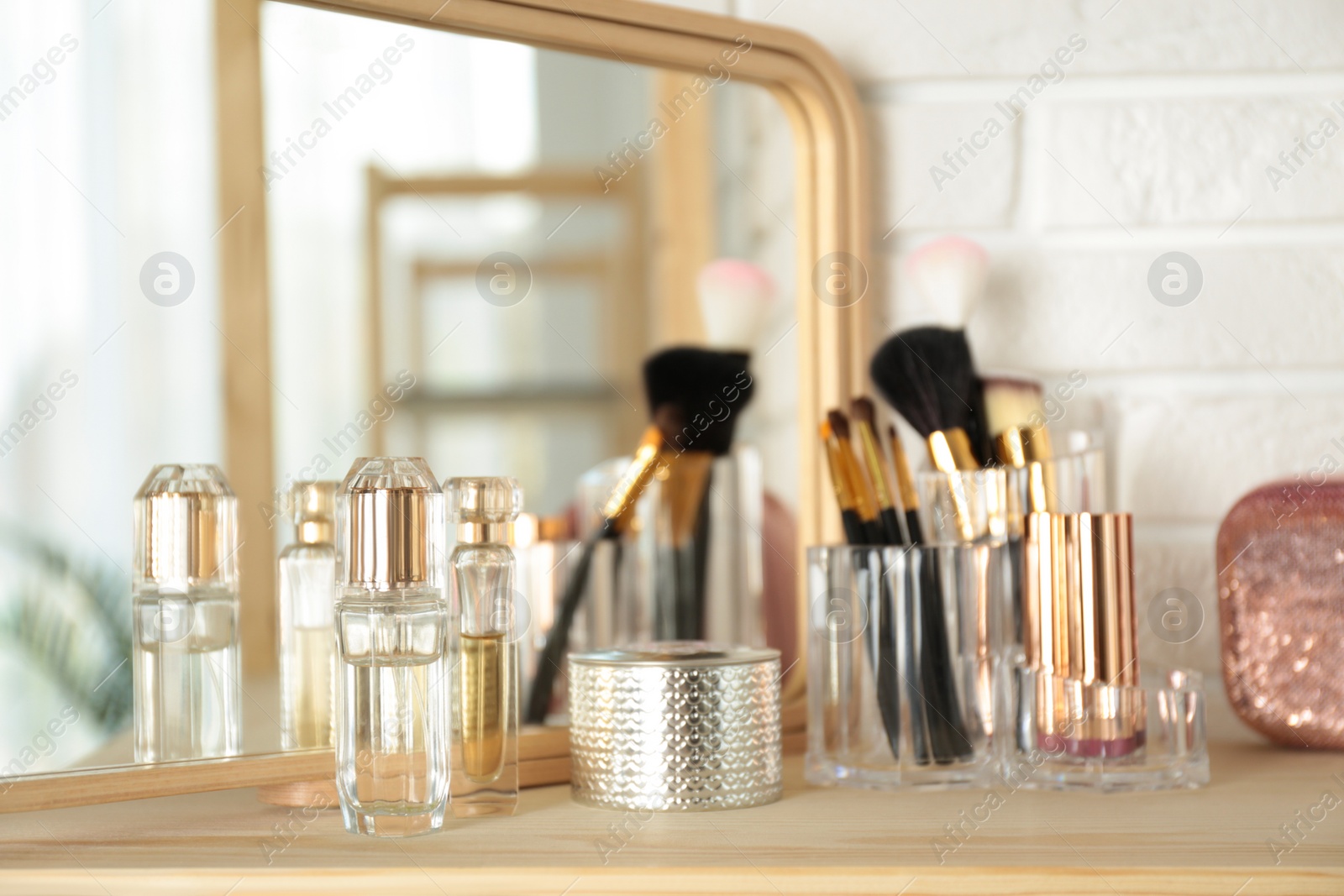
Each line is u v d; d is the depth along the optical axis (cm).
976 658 51
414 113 73
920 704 50
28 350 60
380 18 62
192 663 49
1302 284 66
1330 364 66
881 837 41
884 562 50
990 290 66
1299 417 66
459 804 46
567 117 76
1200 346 66
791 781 52
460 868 38
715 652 48
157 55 64
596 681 47
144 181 64
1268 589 56
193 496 50
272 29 65
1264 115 66
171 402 64
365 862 39
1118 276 66
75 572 58
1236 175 66
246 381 67
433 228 76
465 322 80
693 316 73
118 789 46
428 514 43
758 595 65
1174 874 37
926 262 61
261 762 48
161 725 49
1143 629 66
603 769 47
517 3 60
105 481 61
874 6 66
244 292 67
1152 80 66
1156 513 66
